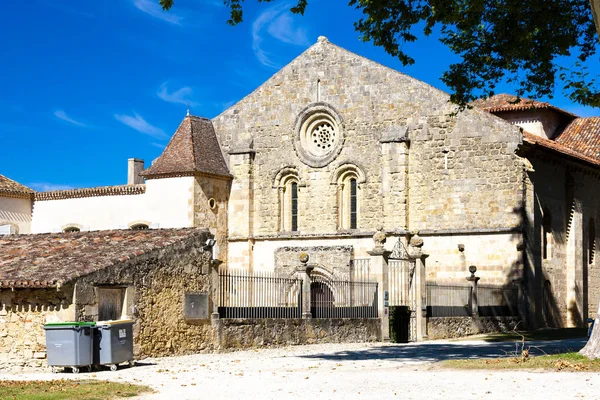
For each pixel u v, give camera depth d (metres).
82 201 58.88
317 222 54.72
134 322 28.92
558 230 52.91
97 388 20.31
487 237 49.66
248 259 55.94
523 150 49.16
